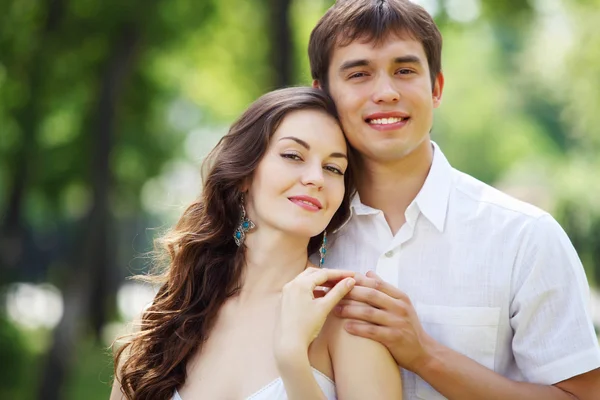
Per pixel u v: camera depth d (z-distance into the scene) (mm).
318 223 2459
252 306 2557
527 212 2572
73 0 10016
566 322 2459
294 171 2447
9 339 9953
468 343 2543
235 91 13844
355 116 2543
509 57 24203
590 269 13062
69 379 9672
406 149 2547
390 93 2479
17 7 9922
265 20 9938
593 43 13906
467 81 26812
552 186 14359
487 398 2369
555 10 12961
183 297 2656
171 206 3172
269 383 2391
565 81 15219
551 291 2475
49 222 21531
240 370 2451
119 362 2721
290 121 2486
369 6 2553
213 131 17500
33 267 22156
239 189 2590
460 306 2561
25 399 9758
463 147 28188
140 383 2568
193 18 11055
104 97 10656
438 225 2621
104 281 12391
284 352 2266
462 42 23828
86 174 11641
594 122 14758
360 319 2354
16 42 9969
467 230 2613
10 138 10688
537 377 2486
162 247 2971
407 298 2381
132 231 20531
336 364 2369
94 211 10703
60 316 9750
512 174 23625
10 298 11531
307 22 10961
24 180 10922
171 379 2529
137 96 12516
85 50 10461
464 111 27578
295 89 2578
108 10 10078
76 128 11930
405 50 2525
